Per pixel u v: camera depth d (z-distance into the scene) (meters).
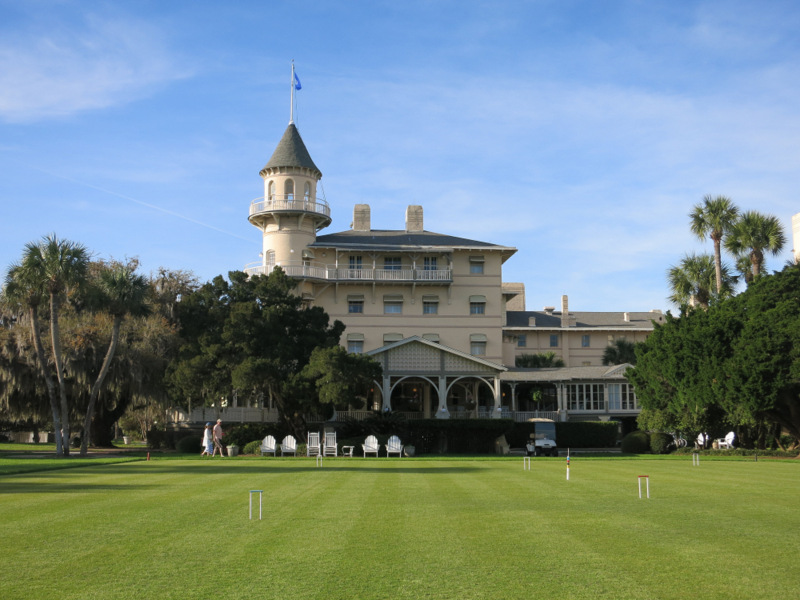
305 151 63.88
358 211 69.31
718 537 12.62
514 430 53.78
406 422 47.75
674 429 45.75
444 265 65.12
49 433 62.91
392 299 63.91
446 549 11.52
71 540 12.08
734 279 54.69
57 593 8.98
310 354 44.53
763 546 11.86
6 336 42.31
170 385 43.66
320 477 23.39
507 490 19.59
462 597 8.90
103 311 41.41
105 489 19.39
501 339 64.50
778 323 39.06
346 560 10.73
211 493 18.44
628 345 69.69
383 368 51.16
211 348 42.25
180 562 10.56
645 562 10.70
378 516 14.68
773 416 42.22
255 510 15.38
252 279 47.94
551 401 62.41
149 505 16.11
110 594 8.94
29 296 37.19
